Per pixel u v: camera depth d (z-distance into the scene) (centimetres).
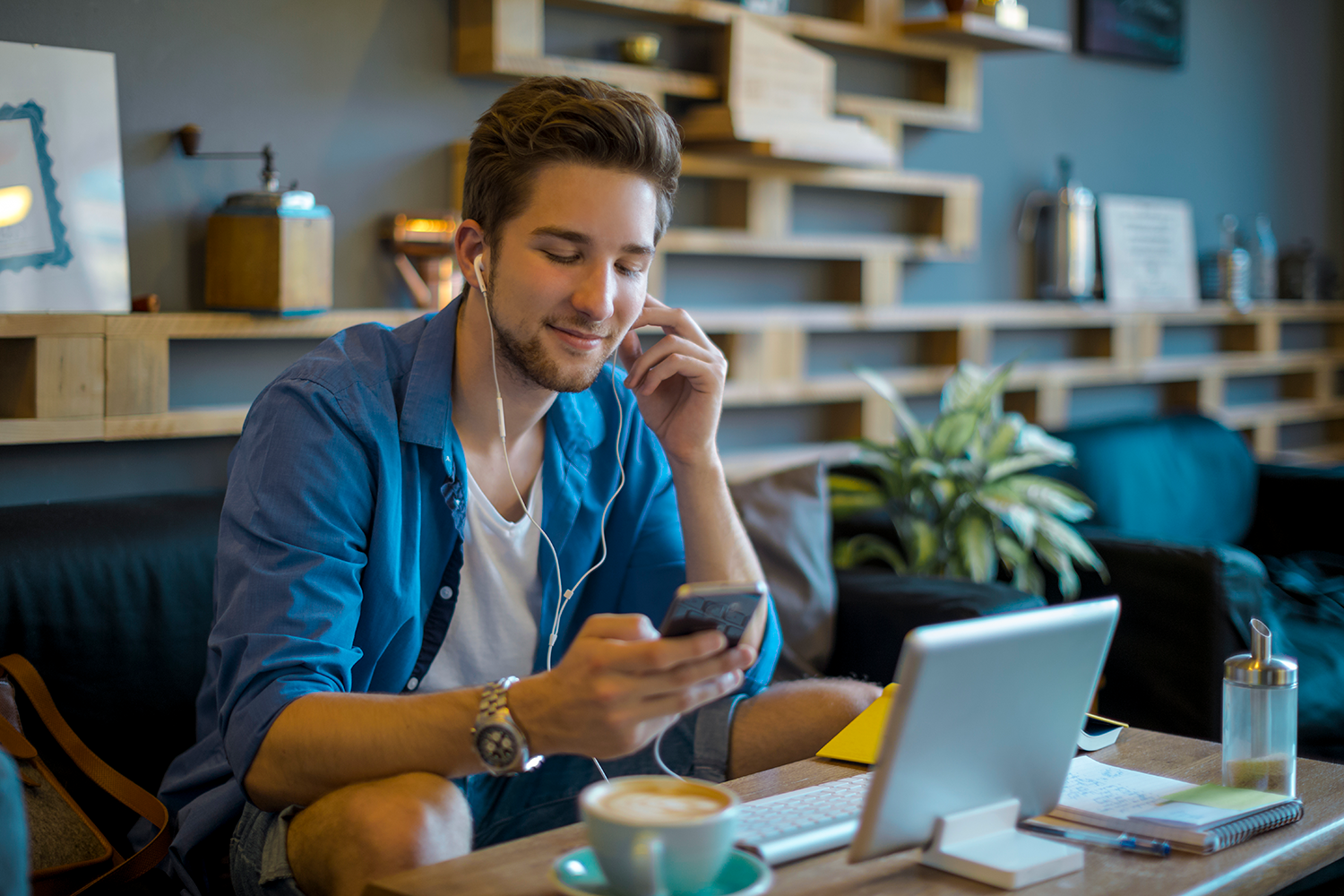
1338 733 221
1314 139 466
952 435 249
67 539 151
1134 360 374
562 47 244
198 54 197
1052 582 251
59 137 181
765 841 88
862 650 204
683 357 139
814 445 303
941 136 324
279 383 124
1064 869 86
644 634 90
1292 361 434
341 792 99
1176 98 403
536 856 88
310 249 195
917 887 84
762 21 264
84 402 181
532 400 133
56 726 139
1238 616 223
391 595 125
